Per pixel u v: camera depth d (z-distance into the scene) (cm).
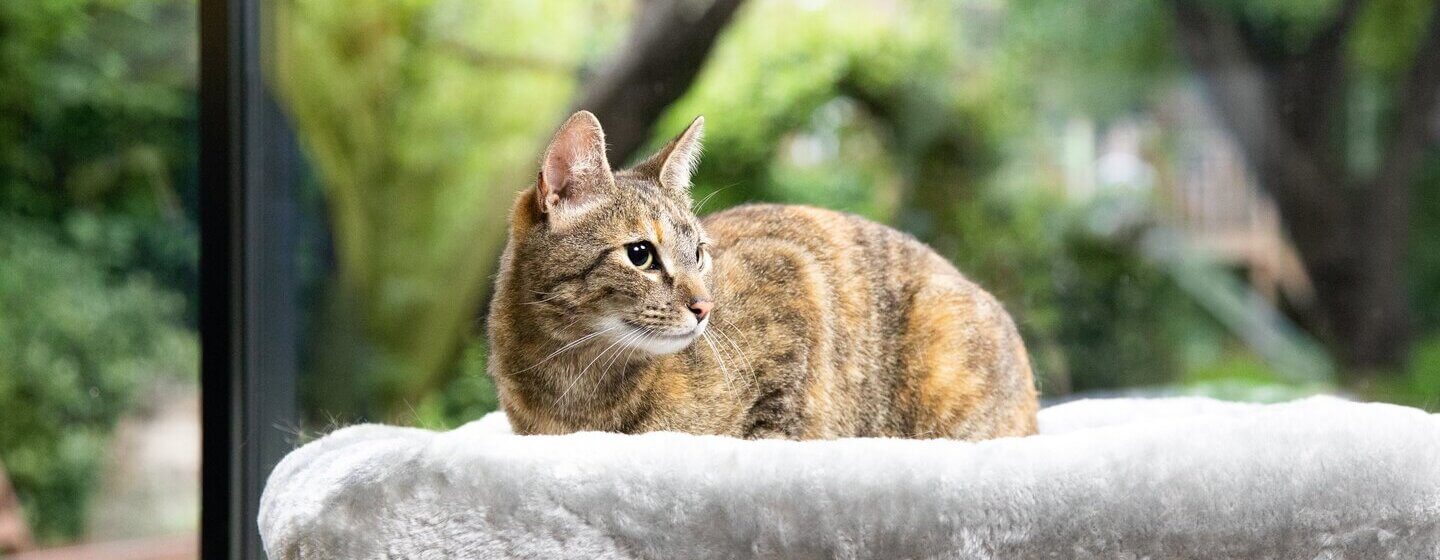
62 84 336
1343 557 203
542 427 219
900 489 201
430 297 317
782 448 203
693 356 217
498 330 219
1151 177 364
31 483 330
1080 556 202
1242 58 365
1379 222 364
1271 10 362
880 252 227
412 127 325
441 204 324
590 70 330
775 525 200
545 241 215
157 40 327
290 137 275
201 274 241
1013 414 224
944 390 222
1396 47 362
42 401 334
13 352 334
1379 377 362
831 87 354
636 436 204
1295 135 363
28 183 337
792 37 350
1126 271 360
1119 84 365
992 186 362
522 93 331
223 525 240
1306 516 202
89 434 334
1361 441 203
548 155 215
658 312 214
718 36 336
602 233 215
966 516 201
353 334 304
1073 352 353
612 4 331
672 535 201
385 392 306
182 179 327
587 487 201
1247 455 203
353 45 315
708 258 219
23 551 314
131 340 334
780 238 225
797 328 219
